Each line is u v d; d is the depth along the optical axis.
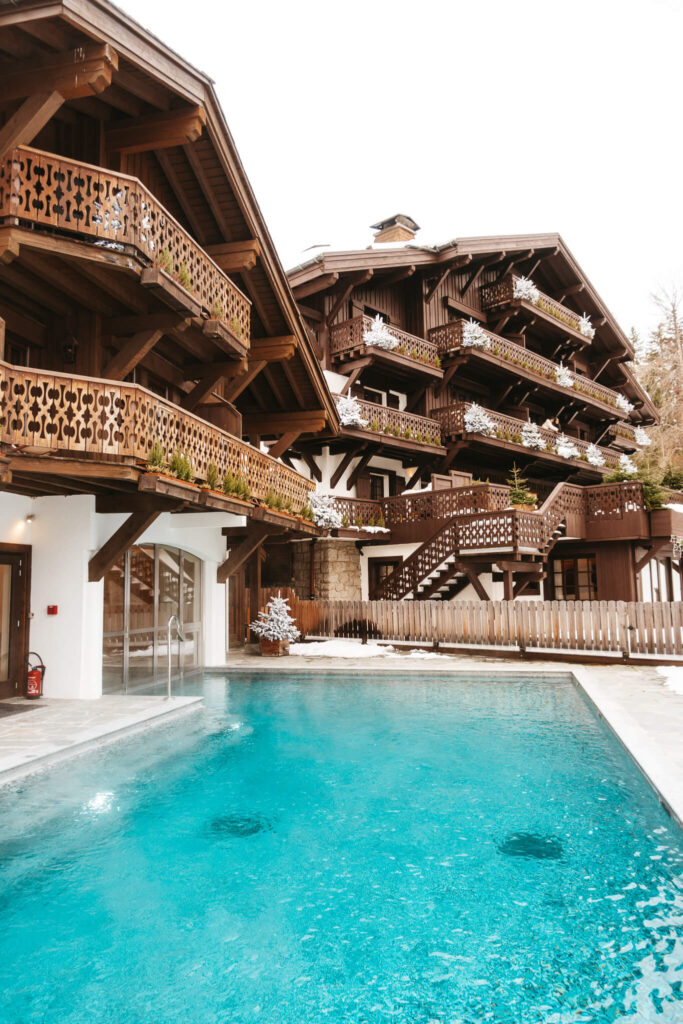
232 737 8.93
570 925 4.02
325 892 4.52
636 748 6.84
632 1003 3.27
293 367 15.33
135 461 8.26
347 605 17.73
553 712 10.27
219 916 4.21
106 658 10.97
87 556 10.26
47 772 6.80
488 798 6.39
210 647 14.59
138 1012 3.27
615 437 32.69
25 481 9.13
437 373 22.03
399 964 3.65
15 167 7.73
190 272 10.01
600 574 19.97
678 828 5.18
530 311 25.09
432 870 4.83
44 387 7.77
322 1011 3.26
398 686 12.65
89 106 9.63
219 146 10.52
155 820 5.93
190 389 13.80
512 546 16.72
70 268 9.20
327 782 7.00
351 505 19.53
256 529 14.56
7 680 10.01
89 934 4.01
